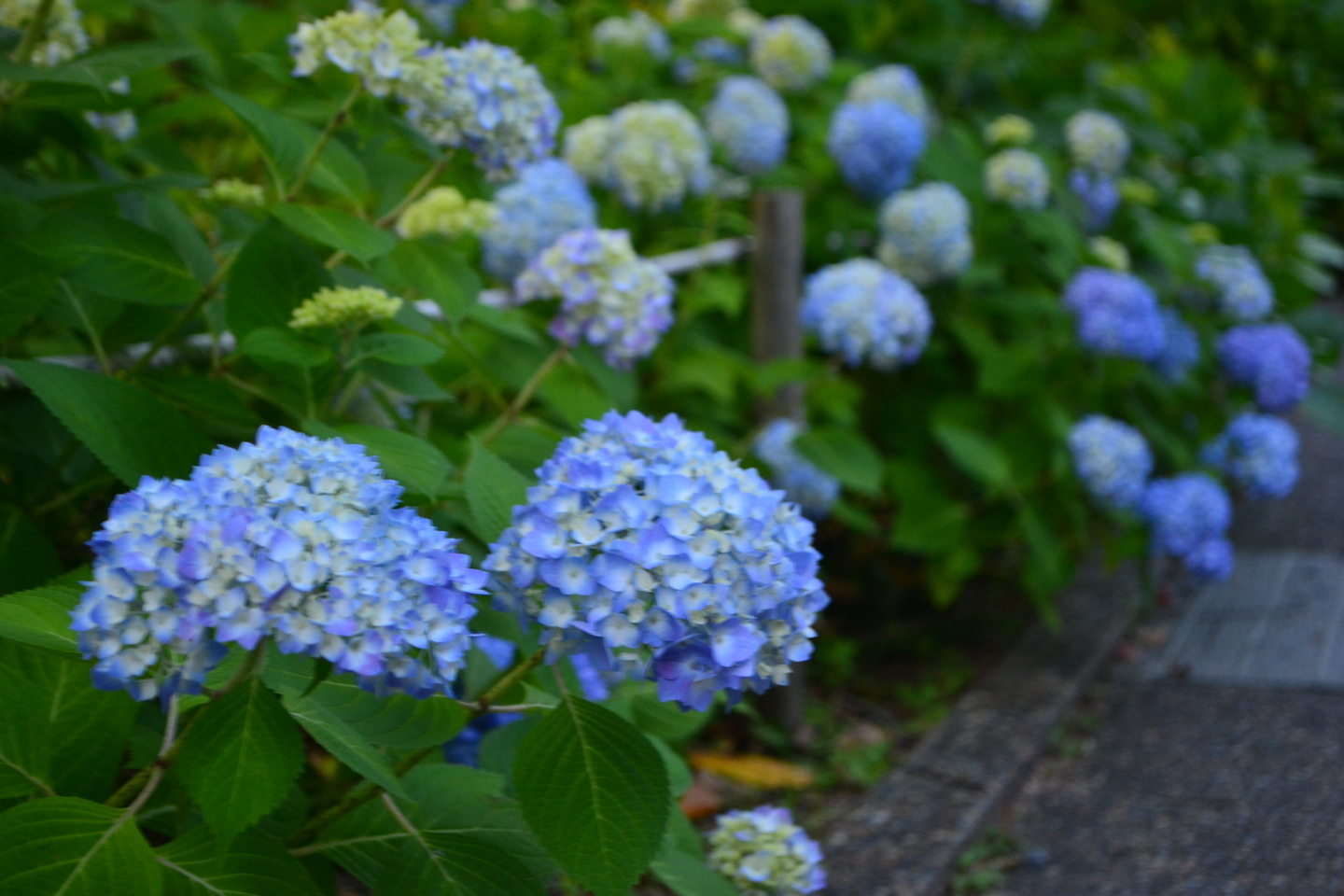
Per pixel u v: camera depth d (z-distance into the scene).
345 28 1.83
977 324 4.00
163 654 1.11
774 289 3.39
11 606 1.23
